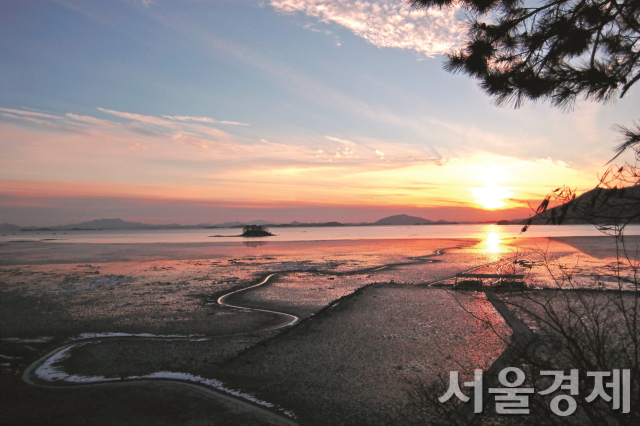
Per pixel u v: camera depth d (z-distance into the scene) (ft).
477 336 45.21
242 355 41.60
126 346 45.60
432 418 26.55
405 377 34.45
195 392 32.94
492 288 68.39
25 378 36.70
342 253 177.99
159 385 34.47
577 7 16.15
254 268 122.21
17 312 63.21
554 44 17.13
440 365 36.91
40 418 28.78
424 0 17.74
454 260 139.85
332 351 41.91
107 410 29.94
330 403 30.40
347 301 66.08
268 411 29.50
